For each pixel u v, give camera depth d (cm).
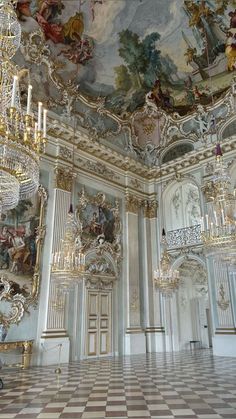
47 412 456
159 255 1517
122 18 1271
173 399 524
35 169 489
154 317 1442
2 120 442
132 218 1501
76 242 991
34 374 809
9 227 1005
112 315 1301
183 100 1552
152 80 1533
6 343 884
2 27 560
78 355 1112
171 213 1598
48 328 1019
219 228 796
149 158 1661
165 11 1266
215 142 1381
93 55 1345
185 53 1397
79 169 1305
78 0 1159
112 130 1527
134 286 1407
